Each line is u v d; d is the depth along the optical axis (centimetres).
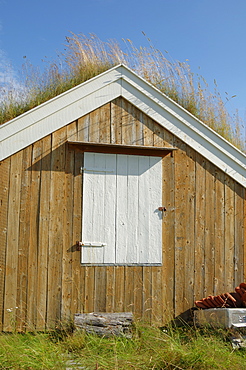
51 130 664
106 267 670
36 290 639
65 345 564
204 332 605
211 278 714
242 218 743
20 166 652
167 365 479
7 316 627
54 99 666
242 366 492
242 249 736
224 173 740
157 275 689
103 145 680
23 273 638
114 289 669
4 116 762
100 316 610
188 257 708
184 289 699
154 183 704
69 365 486
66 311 646
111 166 689
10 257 637
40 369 470
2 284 630
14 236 641
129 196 691
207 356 498
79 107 677
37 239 648
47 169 661
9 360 486
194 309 695
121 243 679
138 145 689
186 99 836
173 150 718
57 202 661
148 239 691
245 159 745
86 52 870
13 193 646
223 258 725
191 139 725
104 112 691
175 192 712
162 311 684
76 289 653
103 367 479
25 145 653
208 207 727
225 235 730
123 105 700
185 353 498
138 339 576
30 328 623
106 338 589
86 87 682
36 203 653
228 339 575
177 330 634
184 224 712
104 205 679
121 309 668
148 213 696
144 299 679
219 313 606
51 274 647
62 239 657
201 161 731
